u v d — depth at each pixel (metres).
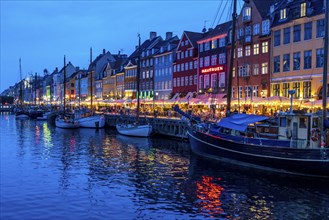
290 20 44.56
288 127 24.94
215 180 23.52
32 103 164.00
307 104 34.06
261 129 27.23
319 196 19.97
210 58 62.44
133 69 92.75
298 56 43.94
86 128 64.25
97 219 16.84
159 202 19.22
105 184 22.81
